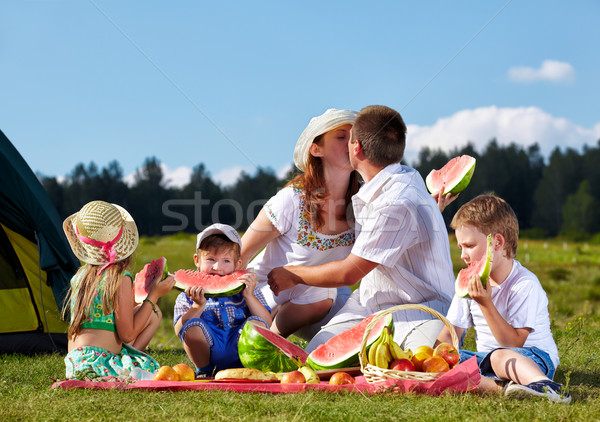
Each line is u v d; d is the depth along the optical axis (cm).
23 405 322
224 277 450
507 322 378
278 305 500
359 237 442
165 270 444
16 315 638
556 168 11050
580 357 491
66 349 634
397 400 324
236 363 442
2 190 620
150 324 468
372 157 452
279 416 288
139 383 364
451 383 344
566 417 286
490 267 365
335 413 296
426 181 538
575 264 5053
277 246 512
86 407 314
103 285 408
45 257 628
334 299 503
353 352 391
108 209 422
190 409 306
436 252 447
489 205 392
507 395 335
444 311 443
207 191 8300
